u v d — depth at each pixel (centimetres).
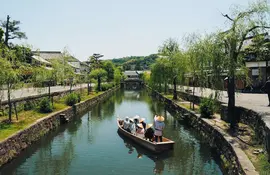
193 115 1864
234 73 1253
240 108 1418
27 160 1217
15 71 1440
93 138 1642
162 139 1388
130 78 10681
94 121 2283
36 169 1103
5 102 1653
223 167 1030
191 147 1374
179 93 3469
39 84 2116
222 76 1352
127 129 1677
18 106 1811
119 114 2722
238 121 1439
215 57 1302
